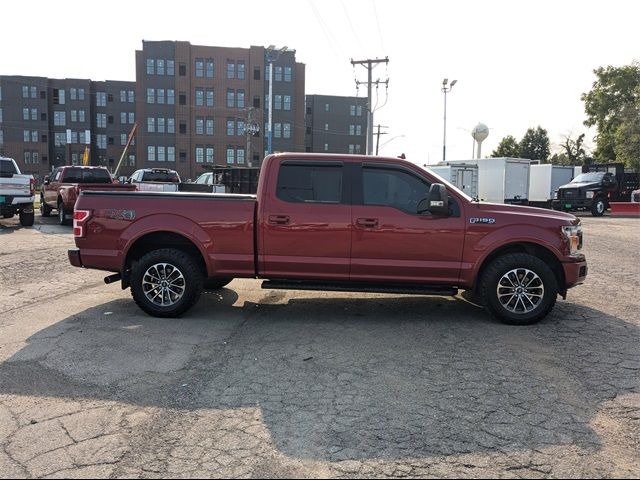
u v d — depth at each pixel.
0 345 5.44
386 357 5.19
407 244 6.26
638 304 7.43
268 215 6.33
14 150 83.75
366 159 6.37
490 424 3.81
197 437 3.61
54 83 84.31
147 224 6.46
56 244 12.71
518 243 6.38
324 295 8.01
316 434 3.65
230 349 5.41
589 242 14.59
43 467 3.23
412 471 3.20
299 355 5.24
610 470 3.24
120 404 4.13
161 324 6.27
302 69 74.75
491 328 6.21
